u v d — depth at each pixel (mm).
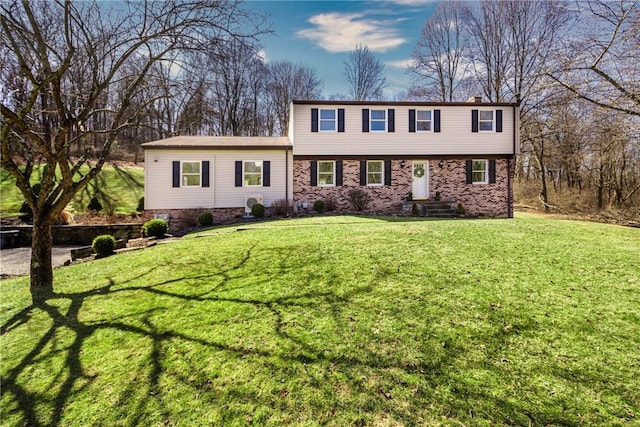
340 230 8961
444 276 5066
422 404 2607
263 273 5645
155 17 6086
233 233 9578
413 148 16781
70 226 13297
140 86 7051
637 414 2426
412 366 3051
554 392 2670
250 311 4250
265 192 16141
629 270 5223
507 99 24766
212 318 4133
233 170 15883
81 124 6371
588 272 5168
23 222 15211
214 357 3334
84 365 3367
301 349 3375
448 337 3469
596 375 2838
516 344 3314
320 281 5102
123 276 6176
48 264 6012
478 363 3055
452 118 16922
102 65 6852
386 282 4910
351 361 3156
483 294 4406
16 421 2688
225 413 2633
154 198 15203
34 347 3754
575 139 20047
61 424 2639
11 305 5008
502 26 24750
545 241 7188
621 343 3266
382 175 16797
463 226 9328
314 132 16281
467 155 17016
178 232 13008
